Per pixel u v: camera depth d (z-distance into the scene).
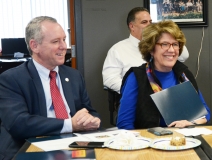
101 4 3.58
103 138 1.50
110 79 3.16
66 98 1.90
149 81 2.05
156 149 1.30
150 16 3.32
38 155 1.26
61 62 1.87
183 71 2.11
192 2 3.57
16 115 1.69
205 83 3.69
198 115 1.86
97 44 3.61
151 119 1.98
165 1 3.58
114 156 1.23
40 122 1.66
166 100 1.84
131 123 2.05
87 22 3.59
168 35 2.01
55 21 1.91
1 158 1.66
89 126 1.69
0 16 6.95
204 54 3.66
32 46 1.86
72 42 3.66
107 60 3.29
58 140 1.50
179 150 1.27
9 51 6.36
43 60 1.86
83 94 2.03
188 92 1.89
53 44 1.84
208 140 1.40
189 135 1.49
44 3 6.93
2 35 6.98
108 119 3.67
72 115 1.88
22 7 6.93
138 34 3.24
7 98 1.75
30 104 1.79
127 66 3.21
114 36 3.60
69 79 1.97
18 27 6.95
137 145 1.32
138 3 3.58
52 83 1.88
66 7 6.89
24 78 1.80
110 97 3.12
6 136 1.72
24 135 1.66
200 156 1.20
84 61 3.63
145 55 2.14
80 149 1.34
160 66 2.07
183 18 3.60
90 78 3.65
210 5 3.60
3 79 1.80
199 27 3.62
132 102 2.08
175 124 1.76
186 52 3.35
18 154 1.28
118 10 3.58
